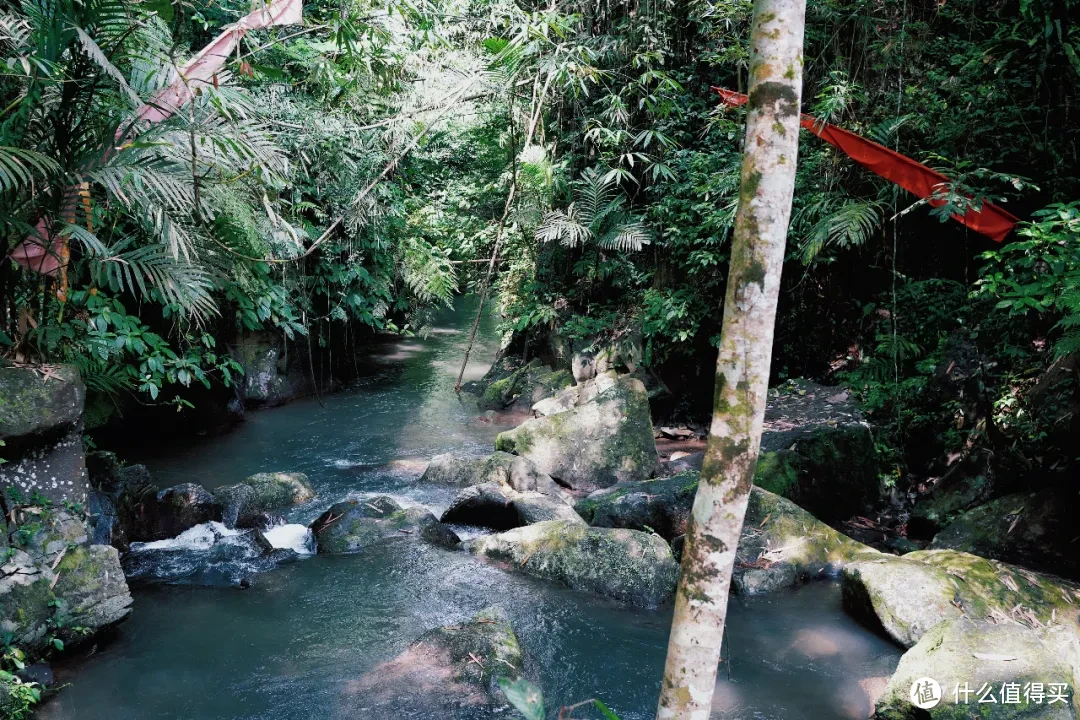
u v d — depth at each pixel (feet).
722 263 28.81
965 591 13.85
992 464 18.69
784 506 17.76
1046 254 15.07
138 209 13.96
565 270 34.99
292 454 25.03
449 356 42.16
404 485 22.08
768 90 6.20
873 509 20.70
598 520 18.93
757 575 15.93
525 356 35.65
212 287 14.84
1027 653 11.02
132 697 11.91
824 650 13.57
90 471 17.69
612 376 29.66
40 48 10.66
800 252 24.99
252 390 29.76
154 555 16.74
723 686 12.41
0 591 12.04
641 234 29.19
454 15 24.48
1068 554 16.15
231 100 13.60
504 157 32.86
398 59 23.94
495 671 12.21
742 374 6.36
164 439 26.21
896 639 13.57
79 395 13.71
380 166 26.43
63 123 11.87
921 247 25.95
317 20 22.22
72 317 17.13
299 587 15.81
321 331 31.32
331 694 12.00
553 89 29.91
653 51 28.27
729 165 26.76
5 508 12.92
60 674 12.42
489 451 25.88
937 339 24.13
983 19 23.68
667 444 27.99
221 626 14.19
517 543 17.17
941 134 21.79
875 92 24.67
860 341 27.43
